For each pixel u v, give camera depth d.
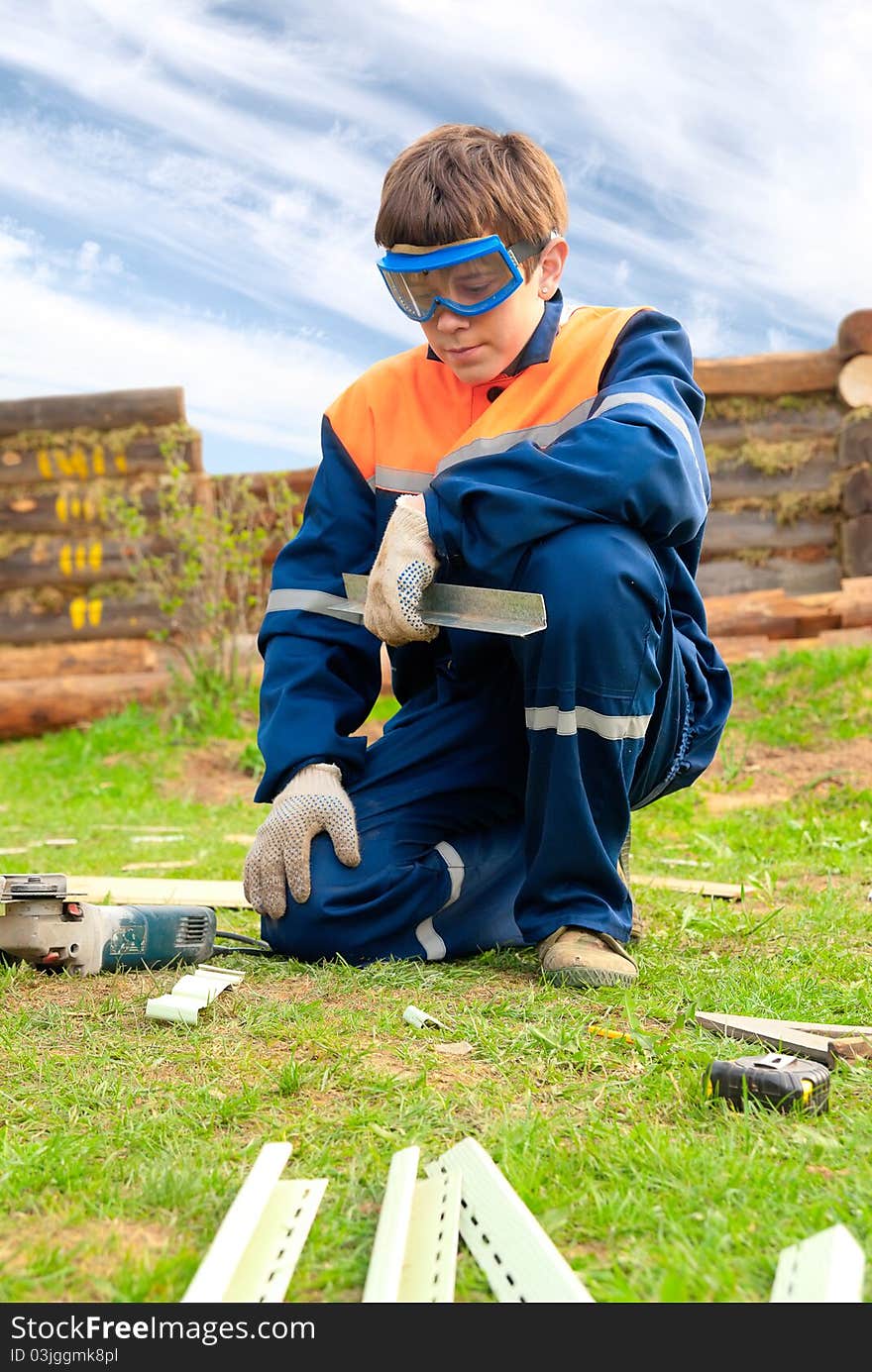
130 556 8.80
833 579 8.38
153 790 6.82
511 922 2.69
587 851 2.44
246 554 8.33
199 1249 1.33
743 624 7.99
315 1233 1.35
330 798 2.56
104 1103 1.75
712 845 4.42
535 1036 2.01
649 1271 1.27
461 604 2.40
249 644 8.52
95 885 3.47
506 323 2.54
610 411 2.45
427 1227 1.37
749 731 6.55
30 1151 1.55
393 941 2.57
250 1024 2.11
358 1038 2.04
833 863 4.07
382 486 2.75
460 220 2.39
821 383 8.35
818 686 6.93
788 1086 1.70
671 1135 1.62
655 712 2.58
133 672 8.74
